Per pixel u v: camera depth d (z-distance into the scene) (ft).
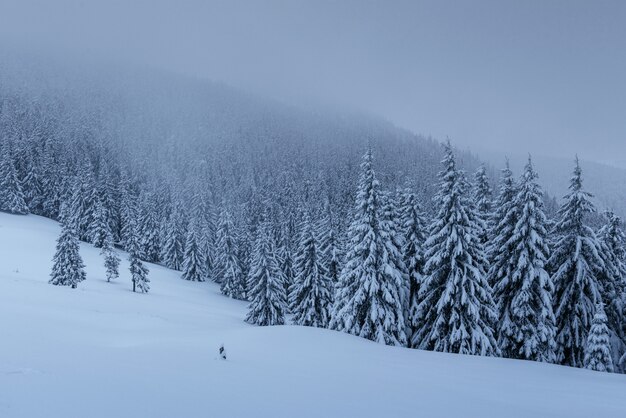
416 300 96.32
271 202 346.13
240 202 376.68
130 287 189.37
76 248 163.43
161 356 52.03
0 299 92.17
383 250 90.17
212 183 430.61
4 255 199.00
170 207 321.52
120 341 72.90
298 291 131.34
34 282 144.97
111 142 483.10
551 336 78.38
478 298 82.43
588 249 81.46
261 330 82.02
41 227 275.59
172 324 115.24
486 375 58.90
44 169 321.11
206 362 50.08
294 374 47.65
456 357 72.08
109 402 25.77
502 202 89.35
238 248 237.04
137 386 31.58
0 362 33.76
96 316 104.73
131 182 355.77
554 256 84.38
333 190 423.64
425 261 92.73
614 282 87.15
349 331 91.50
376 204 92.12
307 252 131.34
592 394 50.49
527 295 79.66
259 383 39.45
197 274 250.16
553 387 53.62
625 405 45.55
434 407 37.70
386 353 70.28
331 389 40.73
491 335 80.59
